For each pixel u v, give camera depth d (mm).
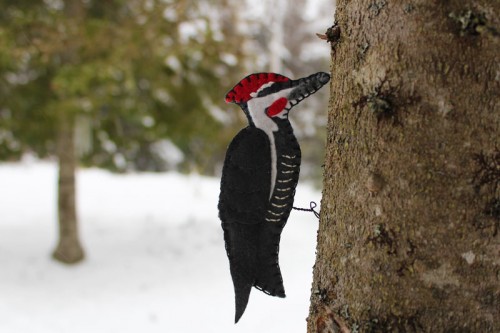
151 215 10367
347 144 1543
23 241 8961
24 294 7027
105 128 8234
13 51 6707
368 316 1490
